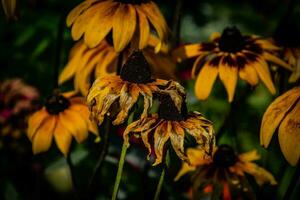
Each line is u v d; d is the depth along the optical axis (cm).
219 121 93
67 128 60
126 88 45
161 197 66
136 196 75
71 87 93
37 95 83
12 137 81
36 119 60
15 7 55
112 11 55
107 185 77
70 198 77
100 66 63
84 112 61
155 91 45
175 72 62
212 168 61
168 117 45
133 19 54
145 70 46
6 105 80
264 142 47
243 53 60
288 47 64
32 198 78
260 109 95
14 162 82
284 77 62
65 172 77
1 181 79
